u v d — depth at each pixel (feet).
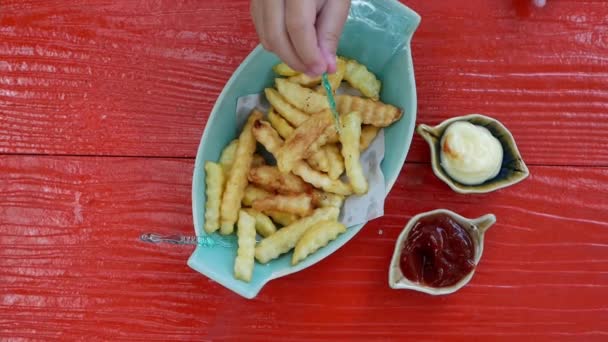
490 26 2.12
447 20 2.12
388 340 2.07
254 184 1.98
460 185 2.01
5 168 2.14
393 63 1.96
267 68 1.98
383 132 1.97
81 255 2.11
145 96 2.14
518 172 1.99
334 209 1.92
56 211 2.13
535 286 2.08
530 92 2.11
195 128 2.13
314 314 2.08
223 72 2.14
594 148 2.10
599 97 2.11
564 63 2.11
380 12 1.87
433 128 1.99
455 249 1.98
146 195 2.12
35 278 2.11
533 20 2.12
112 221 2.12
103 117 2.14
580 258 2.08
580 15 2.12
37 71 2.15
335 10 1.65
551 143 2.11
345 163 1.89
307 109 1.93
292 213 1.93
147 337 2.09
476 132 1.96
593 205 2.09
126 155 2.13
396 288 1.98
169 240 1.96
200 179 1.92
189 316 2.10
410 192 2.10
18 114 2.15
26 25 2.16
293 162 1.88
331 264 2.09
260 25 1.66
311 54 1.59
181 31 2.15
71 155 2.14
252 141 1.96
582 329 2.06
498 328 2.07
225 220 1.91
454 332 2.07
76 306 2.10
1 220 2.13
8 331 2.10
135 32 2.15
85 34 2.16
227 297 2.10
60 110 2.15
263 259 1.90
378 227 2.09
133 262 2.11
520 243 2.09
